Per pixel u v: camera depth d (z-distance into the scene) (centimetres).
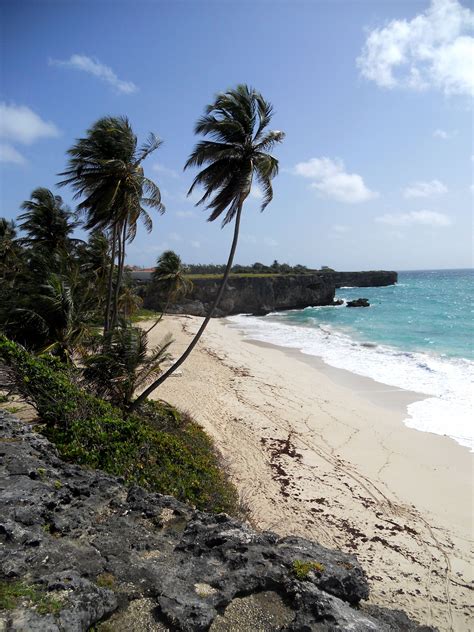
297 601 455
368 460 1325
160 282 3806
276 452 1360
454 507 1065
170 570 482
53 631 341
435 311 5738
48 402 957
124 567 470
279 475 1203
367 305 6956
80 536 524
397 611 539
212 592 456
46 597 381
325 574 508
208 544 554
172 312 6022
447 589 781
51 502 557
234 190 1369
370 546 899
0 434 745
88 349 1594
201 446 1269
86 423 912
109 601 408
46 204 2514
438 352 2981
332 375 2441
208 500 895
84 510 578
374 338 3750
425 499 1101
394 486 1165
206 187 1437
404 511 1041
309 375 2439
